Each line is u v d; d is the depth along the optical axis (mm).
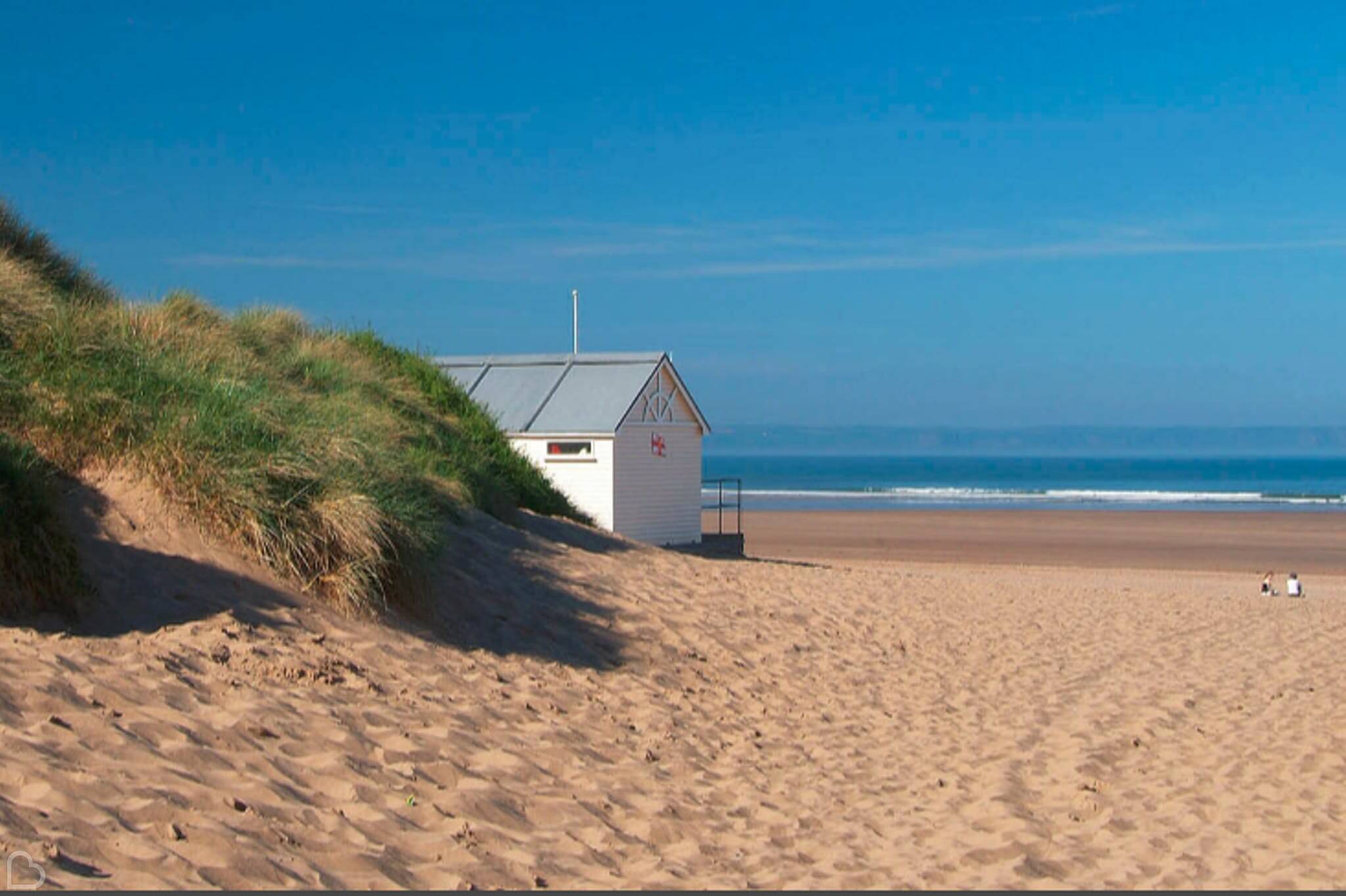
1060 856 6480
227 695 6742
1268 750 9117
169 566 8250
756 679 10453
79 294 12531
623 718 8516
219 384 10492
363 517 9281
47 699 5855
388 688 7750
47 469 8633
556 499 18406
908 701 10320
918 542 42969
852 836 6652
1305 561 37281
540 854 5723
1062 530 49281
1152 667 12477
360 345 18047
